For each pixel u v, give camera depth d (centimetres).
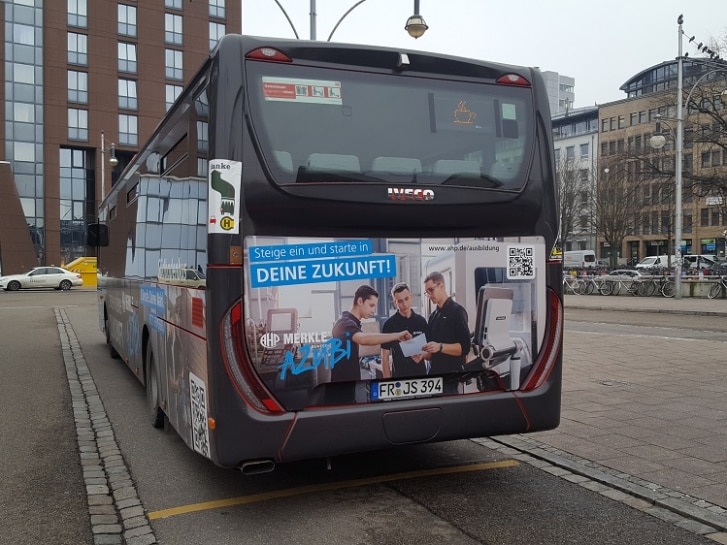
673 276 3306
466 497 474
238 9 6262
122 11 5756
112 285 1055
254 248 405
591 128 8531
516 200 475
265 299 408
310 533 412
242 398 402
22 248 5050
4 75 5353
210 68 427
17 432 670
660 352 1148
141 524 429
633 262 7700
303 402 417
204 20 6088
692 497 460
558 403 486
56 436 655
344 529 418
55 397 843
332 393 425
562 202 5441
